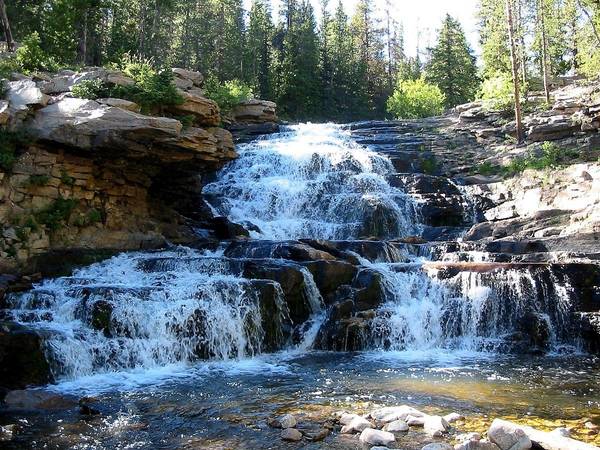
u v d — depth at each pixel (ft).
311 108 206.80
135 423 27.76
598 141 90.17
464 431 25.81
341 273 52.54
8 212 52.37
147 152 57.82
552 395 32.86
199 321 43.50
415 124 118.83
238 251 60.18
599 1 108.99
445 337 50.03
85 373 38.24
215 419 28.27
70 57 103.60
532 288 50.83
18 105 54.08
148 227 64.90
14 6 109.60
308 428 26.35
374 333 48.24
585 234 64.34
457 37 226.17
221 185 86.17
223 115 114.62
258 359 43.88
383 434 24.49
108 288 43.34
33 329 37.73
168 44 178.81
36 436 26.00
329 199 81.56
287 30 238.68
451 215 82.02
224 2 203.00
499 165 93.15
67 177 56.54
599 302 50.11
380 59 293.43
